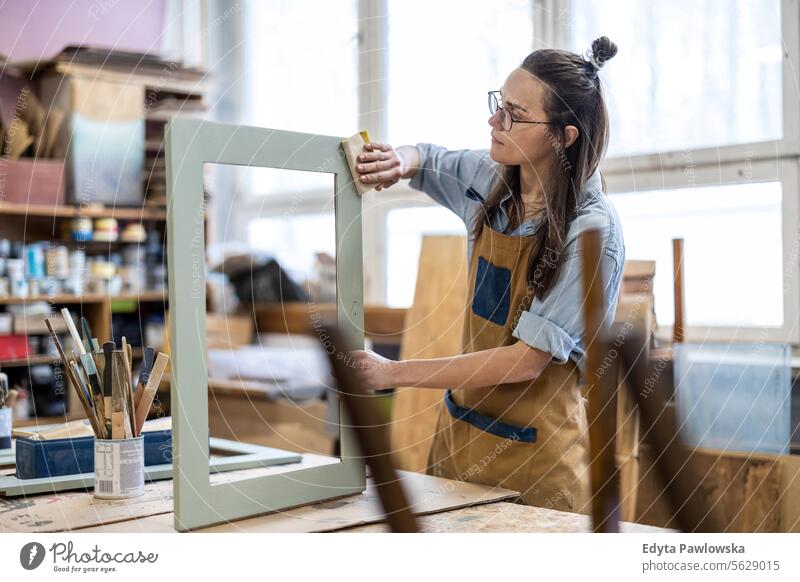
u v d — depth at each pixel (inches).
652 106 121.0
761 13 110.4
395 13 159.6
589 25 125.8
